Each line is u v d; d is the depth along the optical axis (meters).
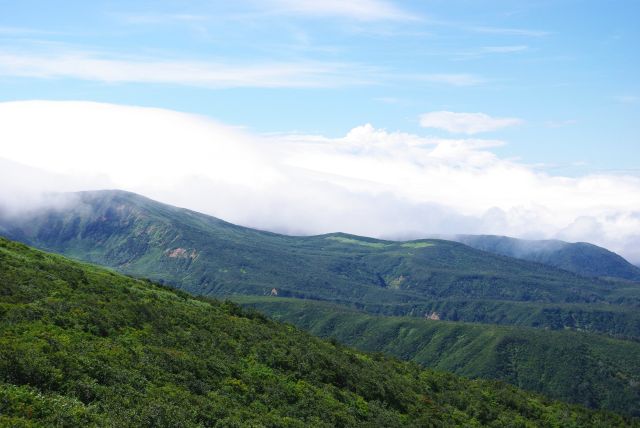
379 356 167.50
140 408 67.12
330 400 102.69
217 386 88.00
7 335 75.88
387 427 103.50
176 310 120.50
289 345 123.62
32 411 58.03
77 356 73.44
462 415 132.38
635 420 174.00
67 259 150.25
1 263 109.62
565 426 152.25
